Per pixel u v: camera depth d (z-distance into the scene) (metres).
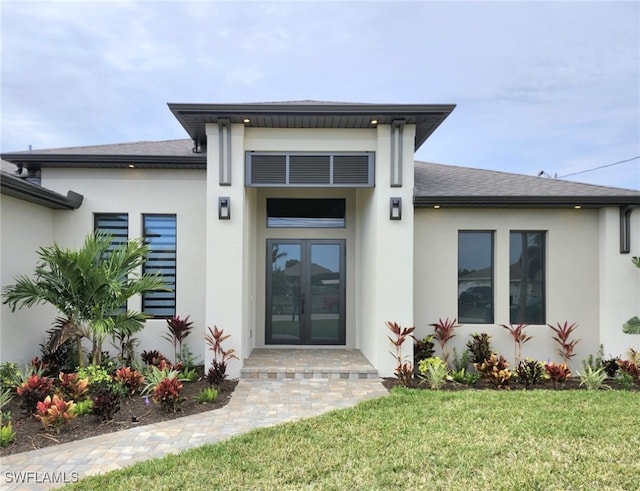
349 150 7.98
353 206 10.30
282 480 3.82
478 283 8.78
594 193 8.38
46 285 6.86
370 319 8.41
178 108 7.17
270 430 5.04
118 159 8.41
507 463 4.18
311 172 7.95
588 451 4.45
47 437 4.90
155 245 9.03
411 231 7.85
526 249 8.75
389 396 6.48
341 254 10.33
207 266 7.75
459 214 8.62
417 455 4.34
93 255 6.88
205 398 6.27
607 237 8.31
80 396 5.89
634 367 7.35
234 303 7.75
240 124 7.78
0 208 6.90
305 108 7.21
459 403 6.05
